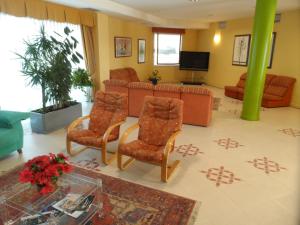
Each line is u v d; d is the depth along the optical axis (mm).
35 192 1877
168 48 9773
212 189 2475
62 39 4750
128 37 7863
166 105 3021
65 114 4344
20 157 3129
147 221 1986
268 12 4320
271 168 2945
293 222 1999
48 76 3811
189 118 4582
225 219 2031
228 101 6730
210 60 9508
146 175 2744
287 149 3539
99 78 6238
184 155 3287
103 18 6027
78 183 2010
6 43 3996
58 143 3604
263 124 4738
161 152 2574
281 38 6477
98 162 3045
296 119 5121
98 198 1904
